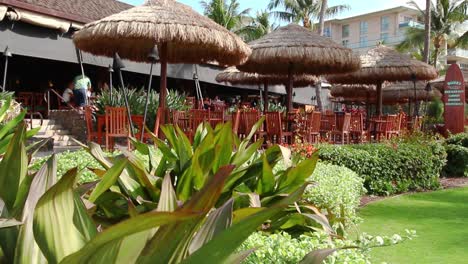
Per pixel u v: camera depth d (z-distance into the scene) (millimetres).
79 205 1160
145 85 18109
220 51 9031
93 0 16953
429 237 4871
